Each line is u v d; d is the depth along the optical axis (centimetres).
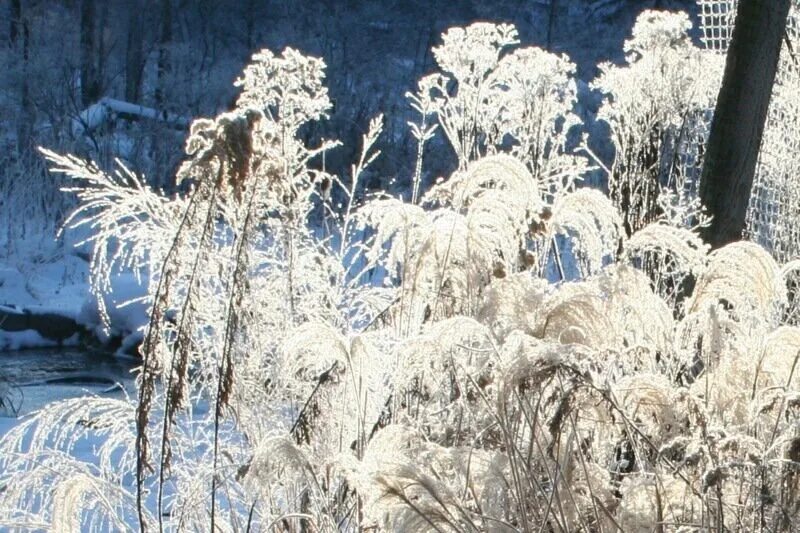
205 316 457
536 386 368
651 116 805
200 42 3628
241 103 465
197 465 464
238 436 490
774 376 420
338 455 380
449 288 499
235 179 351
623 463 458
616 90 830
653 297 437
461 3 3656
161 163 2573
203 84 3159
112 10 3441
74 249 2083
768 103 762
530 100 686
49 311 1664
